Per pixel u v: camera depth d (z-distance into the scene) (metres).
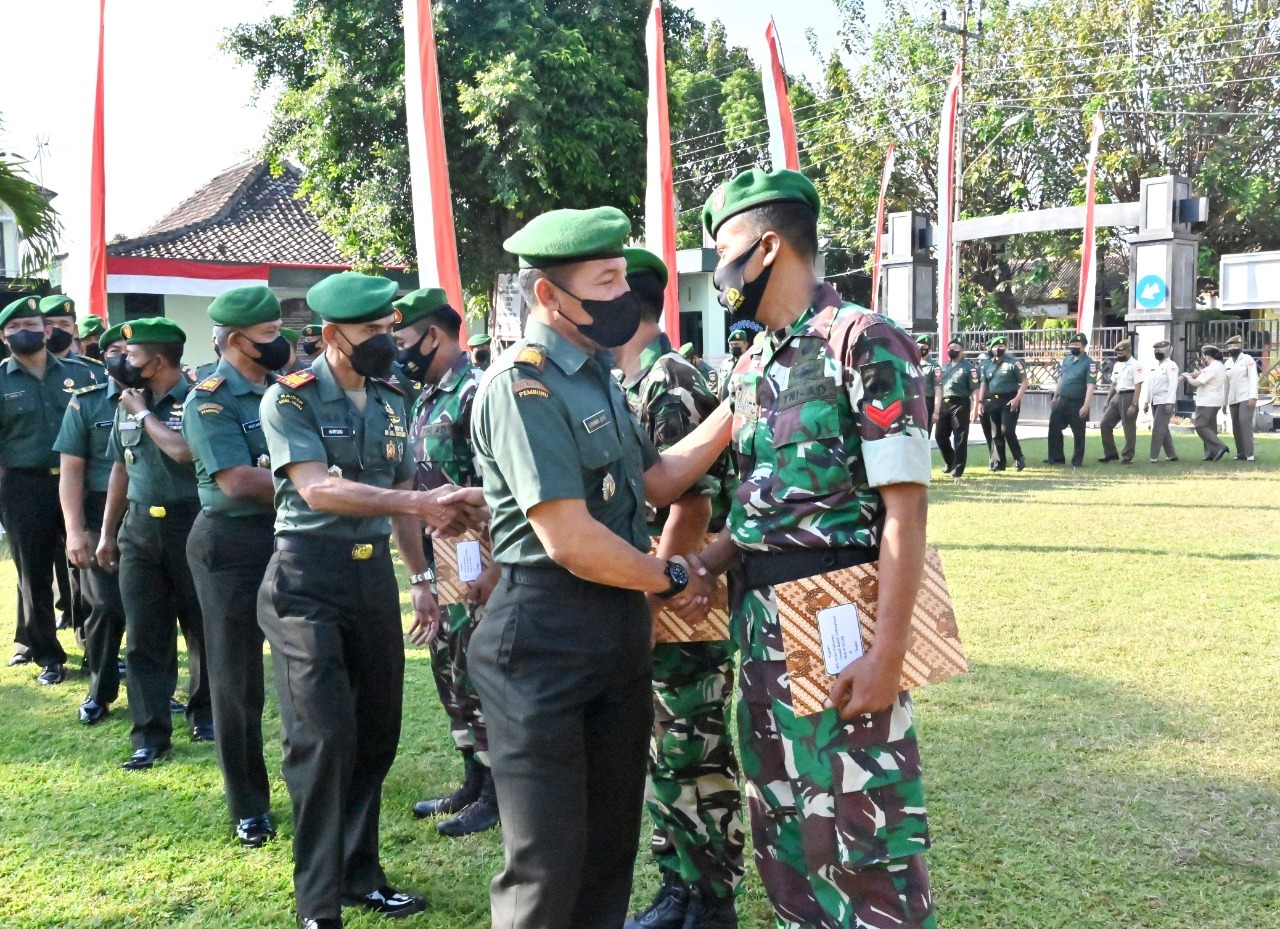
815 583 2.17
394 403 3.46
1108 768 3.96
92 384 5.79
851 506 2.21
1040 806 3.66
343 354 3.18
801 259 2.30
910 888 2.21
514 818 2.31
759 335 2.46
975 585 7.00
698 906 3.02
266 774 3.82
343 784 3.02
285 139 17.56
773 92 8.42
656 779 2.97
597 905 2.49
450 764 4.40
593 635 2.32
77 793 4.19
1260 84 27.09
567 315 2.36
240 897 3.34
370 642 3.20
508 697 2.32
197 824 3.89
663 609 2.81
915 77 30.55
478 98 14.89
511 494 2.34
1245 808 3.60
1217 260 28.83
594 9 16.16
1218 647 5.46
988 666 5.23
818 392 2.20
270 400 3.13
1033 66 28.30
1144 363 21.14
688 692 2.88
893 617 2.11
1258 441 17.61
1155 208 20.91
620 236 2.32
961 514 10.05
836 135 32.09
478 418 2.37
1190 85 26.77
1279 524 9.07
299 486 3.03
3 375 5.64
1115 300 31.67
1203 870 3.20
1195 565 7.48
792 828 2.43
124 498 4.85
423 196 6.77
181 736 4.89
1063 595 6.68
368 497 2.93
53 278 12.51
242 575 3.66
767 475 2.29
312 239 24.16
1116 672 5.09
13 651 6.34
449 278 6.80
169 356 4.41
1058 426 14.37
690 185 37.31
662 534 2.84
